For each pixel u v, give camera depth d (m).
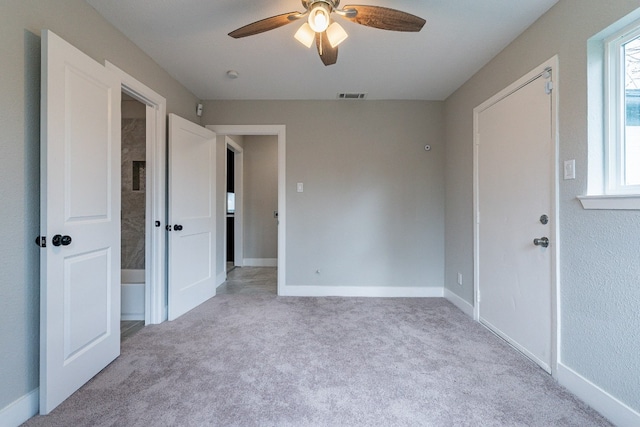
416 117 3.39
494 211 2.38
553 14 1.76
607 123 1.49
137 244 3.42
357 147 3.41
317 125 3.40
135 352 2.05
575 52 1.60
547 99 1.80
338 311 2.89
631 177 1.43
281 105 3.39
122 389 1.63
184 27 2.03
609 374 1.42
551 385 1.68
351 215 3.42
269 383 1.69
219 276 4.01
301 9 1.83
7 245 1.35
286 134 3.40
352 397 1.57
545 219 1.82
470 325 2.54
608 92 1.49
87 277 1.70
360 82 2.91
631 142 1.43
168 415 1.43
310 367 1.87
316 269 3.44
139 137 3.46
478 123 2.62
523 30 2.02
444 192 3.38
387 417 1.42
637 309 1.30
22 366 1.41
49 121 1.43
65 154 1.53
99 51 1.89
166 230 2.68
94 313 1.76
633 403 1.31
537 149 1.90
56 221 1.47
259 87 3.04
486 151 2.49
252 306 3.04
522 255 2.04
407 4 1.77
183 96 2.99
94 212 1.74
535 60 1.91
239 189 5.26
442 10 1.82
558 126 1.72
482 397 1.57
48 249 1.43
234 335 2.34
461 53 2.33
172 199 2.62
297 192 3.42
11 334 1.36
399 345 2.17
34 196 1.48
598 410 1.46
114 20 1.95
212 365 1.89
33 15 1.46
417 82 2.90
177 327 2.49
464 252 2.89
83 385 1.66
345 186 3.42
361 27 1.99
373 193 3.42
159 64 2.54
